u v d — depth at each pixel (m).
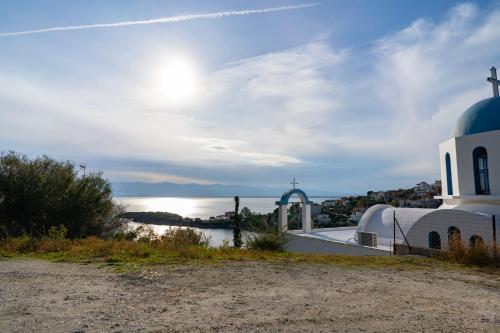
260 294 5.96
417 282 7.20
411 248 14.34
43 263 8.66
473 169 16.25
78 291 6.00
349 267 8.88
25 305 5.18
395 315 4.93
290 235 22.73
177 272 7.74
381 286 6.75
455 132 18.06
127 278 7.05
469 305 5.54
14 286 6.33
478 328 4.47
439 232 14.97
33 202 15.51
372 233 18.16
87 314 4.79
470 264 9.77
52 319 4.58
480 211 14.77
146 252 10.35
